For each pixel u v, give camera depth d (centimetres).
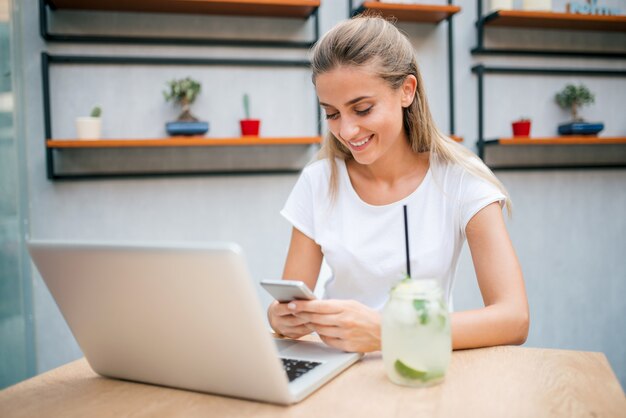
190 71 221
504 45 246
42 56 203
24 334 189
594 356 89
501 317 97
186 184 224
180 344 77
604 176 258
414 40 237
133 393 82
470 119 244
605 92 256
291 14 223
